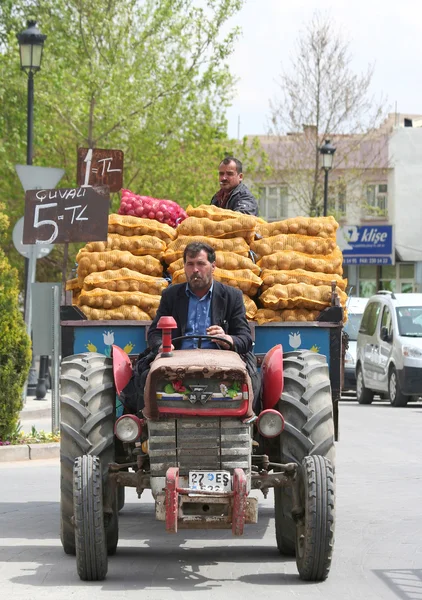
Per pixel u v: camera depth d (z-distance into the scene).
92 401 10.97
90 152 19.08
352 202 79.12
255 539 12.88
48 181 23.83
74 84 44.22
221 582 10.58
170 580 10.65
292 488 10.70
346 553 12.03
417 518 14.17
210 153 49.12
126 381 10.99
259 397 10.90
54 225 17.56
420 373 33.81
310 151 72.94
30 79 30.59
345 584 10.53
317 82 69.12
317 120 69.19
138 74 45.00
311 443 10.66
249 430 10.05
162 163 46.94
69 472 10.84
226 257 12.67
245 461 10.01
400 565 11.45
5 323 20.09
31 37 30.20
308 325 12.28
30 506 15.04
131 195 13.80
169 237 13.30
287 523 11.48
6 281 20.20
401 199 83.06
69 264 52.06
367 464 19.48
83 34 44.31
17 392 20.47
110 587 10.31
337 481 17.39
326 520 10.16
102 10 44.44
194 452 9.98
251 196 14.86
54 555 11.82
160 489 9.99
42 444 20.30
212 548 12.33
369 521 13.95
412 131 83.06
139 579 10.70
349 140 78.06
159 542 12.69
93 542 10.32
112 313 12.67
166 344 10.22
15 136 42.62
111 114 43.38
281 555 11.91
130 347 12.48
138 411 10.73
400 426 27.00
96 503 10.27
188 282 11.02
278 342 12.38
